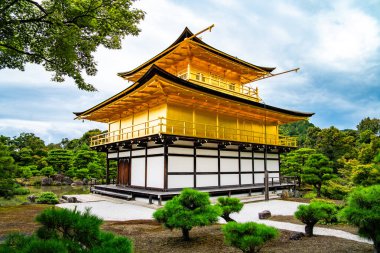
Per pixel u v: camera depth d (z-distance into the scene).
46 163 55.81
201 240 9.53
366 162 19.52
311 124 96.00
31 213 15.17
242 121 29.30
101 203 20.81
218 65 29.17
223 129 24.84
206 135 24.83
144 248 8.59
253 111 28.06
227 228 6.86
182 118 23.27
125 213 16.48
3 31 10.95
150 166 22.83
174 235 10.35
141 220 14.05
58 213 3.46
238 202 11.23
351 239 9.98
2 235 9.23
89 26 12.70
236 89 32.28
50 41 11.94
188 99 23.11
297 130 88.69
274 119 32.91
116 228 11.67
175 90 20.48
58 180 51.03
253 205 20.59
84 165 49.88
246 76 33.91
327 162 26.73
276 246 8.84
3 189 26.73
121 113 29.62
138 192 21.36
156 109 23.75
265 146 28.22
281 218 14.84
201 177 23.27
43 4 12.16
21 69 13.36
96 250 3.14
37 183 49.16
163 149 21.33
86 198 23.78
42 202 22.56
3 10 10.17
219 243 9.14
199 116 24.69
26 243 2.96
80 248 3.27
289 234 10.59
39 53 12.92
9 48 12.27
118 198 23.55
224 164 25.62
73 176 52.47
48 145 88.56
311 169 26.47
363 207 6.96
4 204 23.84
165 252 8.19
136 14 13.60
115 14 12.87
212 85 27.58
